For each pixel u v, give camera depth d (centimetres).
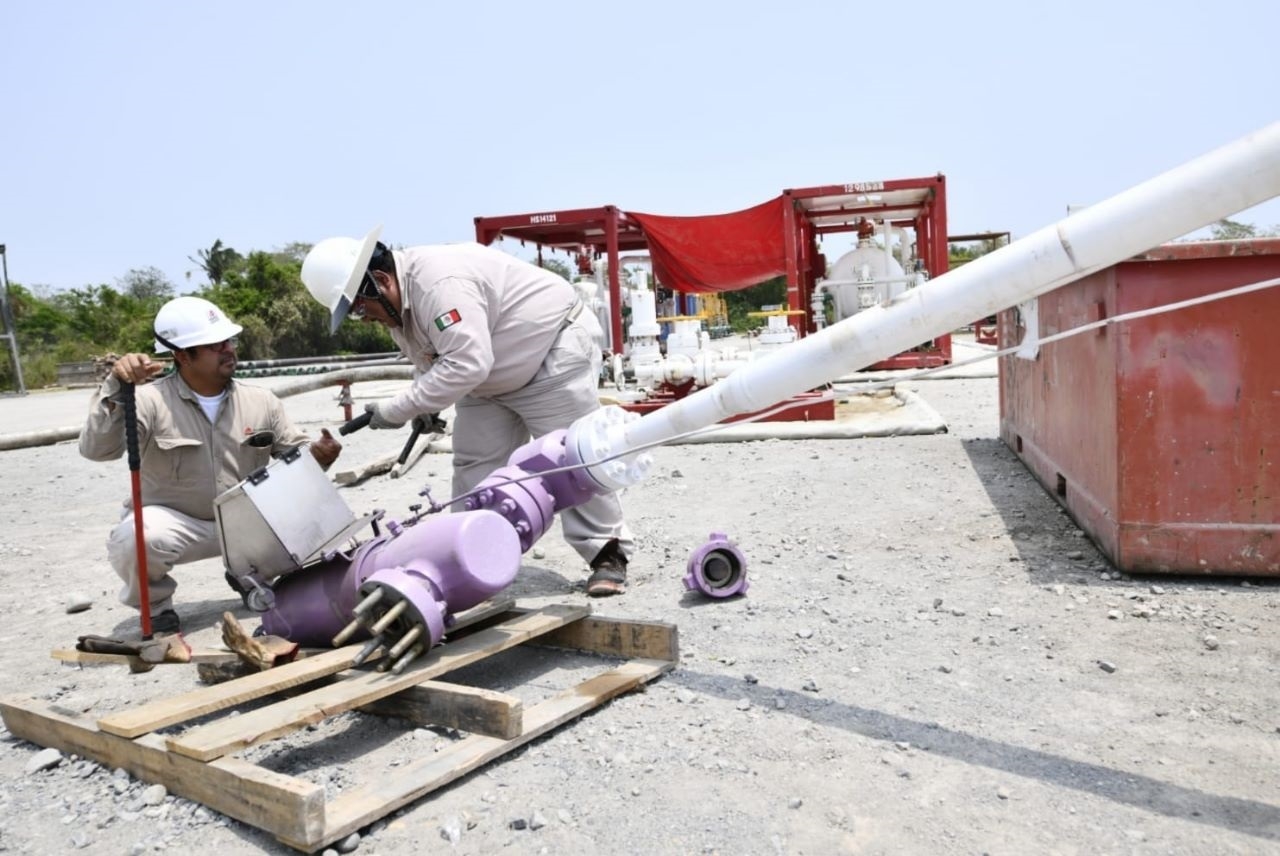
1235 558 399
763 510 604
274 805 233
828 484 666
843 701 307
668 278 1675
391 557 319
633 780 261
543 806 249
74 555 625
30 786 280
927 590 419
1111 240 226
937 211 1512
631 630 351
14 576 573
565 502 357
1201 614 367
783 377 288
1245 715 283
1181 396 398
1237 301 388
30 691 367
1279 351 386
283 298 4488
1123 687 307
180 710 275
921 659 340
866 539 514
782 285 5547
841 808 241
